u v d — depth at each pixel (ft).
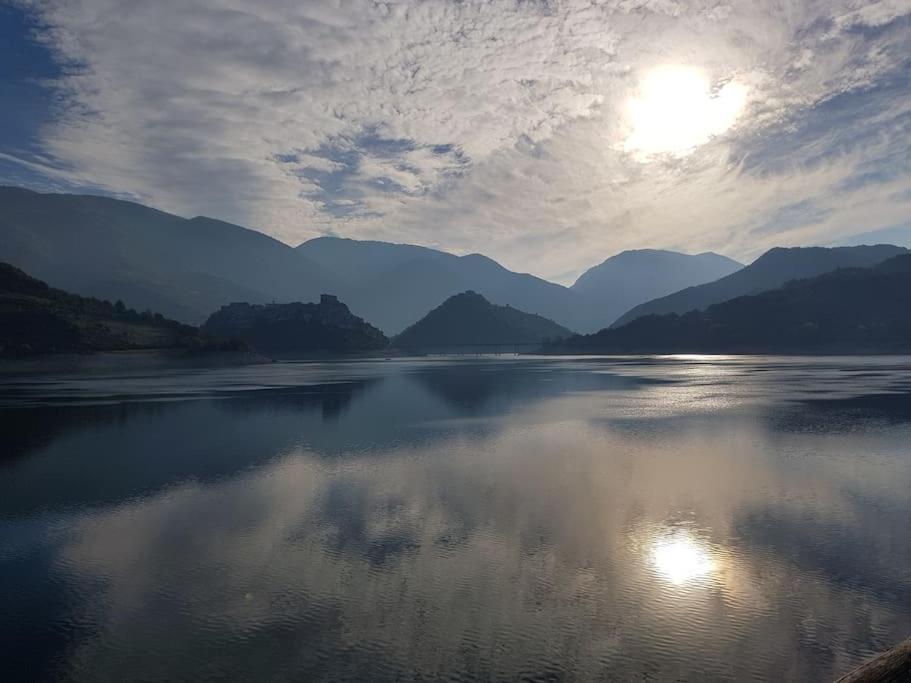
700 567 55.93
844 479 88.48
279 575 55.16
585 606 48.08
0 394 244.63
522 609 47.73
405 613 47.21
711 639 42.70
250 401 213.87
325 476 94.32
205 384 304.71
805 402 188.24
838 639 42.57
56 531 68.44
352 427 146.72
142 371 446.19
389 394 240.94
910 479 88.22
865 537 63.77
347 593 51.08
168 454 113.09
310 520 71.56
